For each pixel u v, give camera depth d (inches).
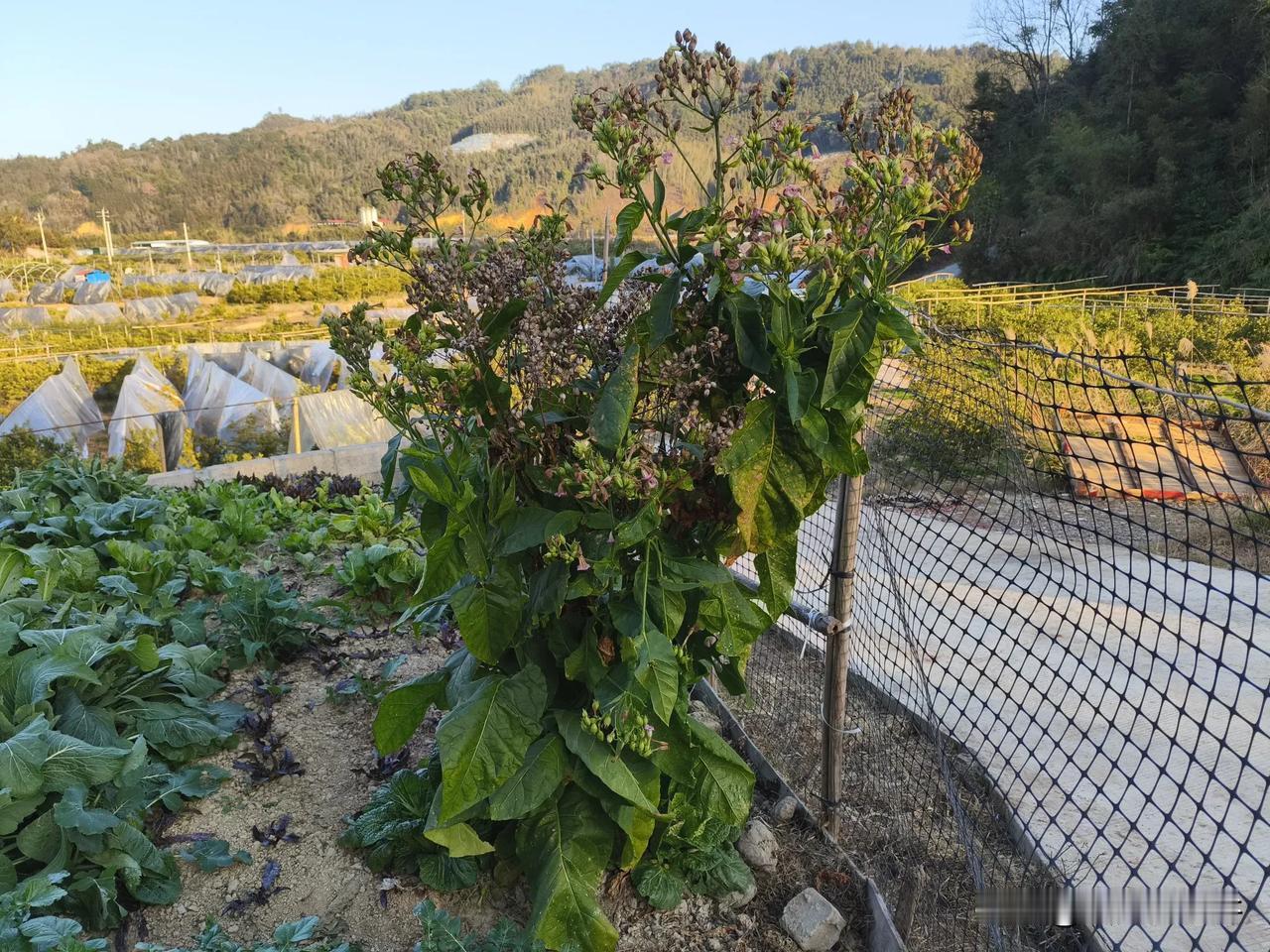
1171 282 1590.8
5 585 135.9
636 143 79.7
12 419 794.2
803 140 77.7
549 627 94.0
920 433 125.8
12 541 184.2
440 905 100.7
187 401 883.4
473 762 85.0
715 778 95.8
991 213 2007.9
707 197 81.7
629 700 88.0
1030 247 1894.7
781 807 125.4
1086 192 1822.1
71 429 635.5
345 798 119.3
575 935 88.6
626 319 90.8
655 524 82.4
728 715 151.1
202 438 576.4
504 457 90.4
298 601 162.2
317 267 4170.8
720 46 77.6
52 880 85.2
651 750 90.4
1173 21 1915.6
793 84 77.9
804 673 171.0
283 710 139.6
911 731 147.9
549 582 87.4
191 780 117.3
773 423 85.9
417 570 176.1
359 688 143.2
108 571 166.9
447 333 90.1
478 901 100.6
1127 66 1990.7
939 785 132.1
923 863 111.7
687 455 87.9
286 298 3518.7
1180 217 1641.2
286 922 98.3
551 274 90.7
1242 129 1641.2
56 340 2166.6
